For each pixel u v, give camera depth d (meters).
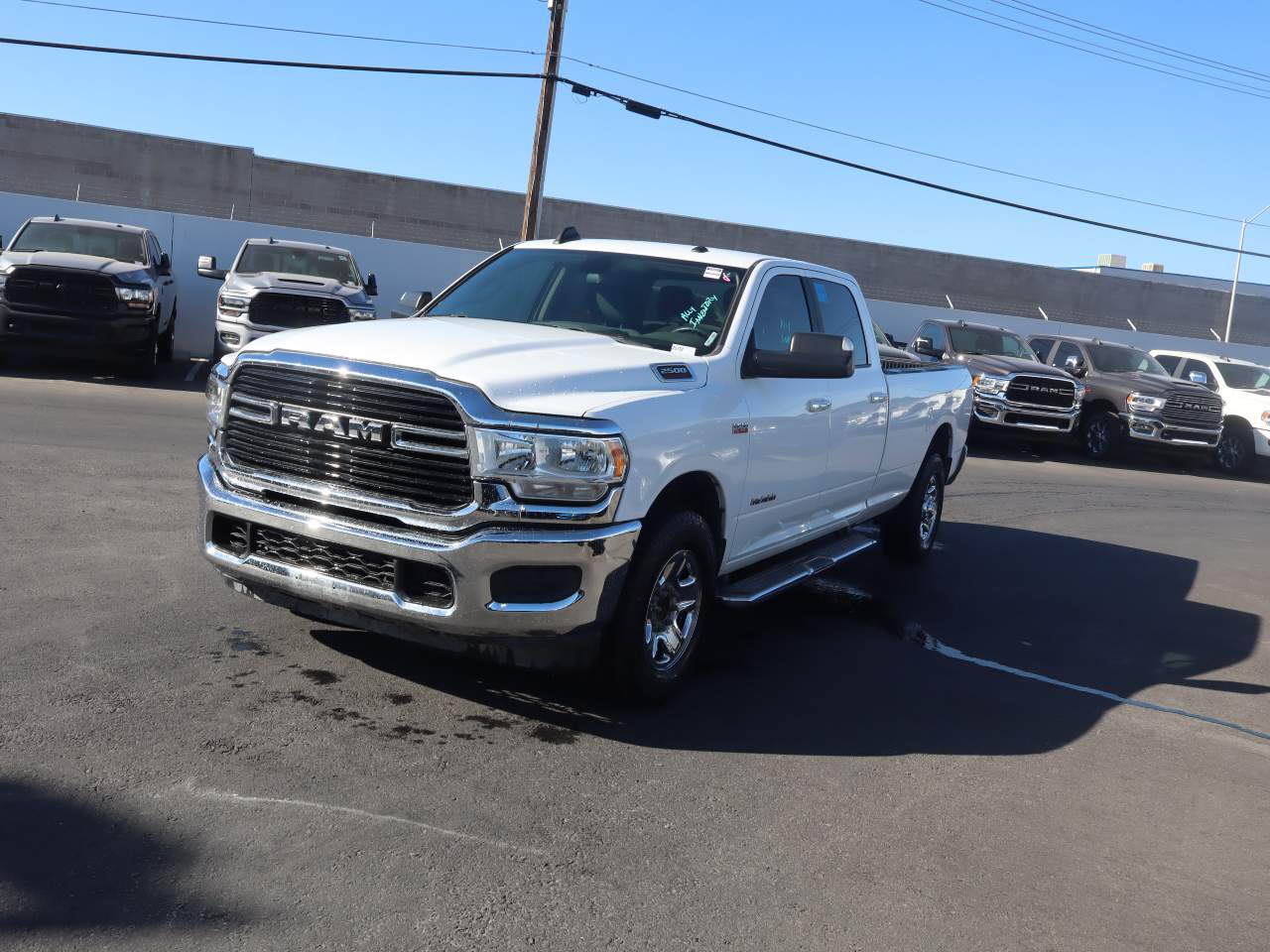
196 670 4.69
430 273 23.27
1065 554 9.84
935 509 8.89
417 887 3.18
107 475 8.58
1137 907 3.51
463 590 4.15
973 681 5.77
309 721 4.28
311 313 15.49
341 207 38.53
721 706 4.99
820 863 3.60
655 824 3.74
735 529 5.36
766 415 5.38
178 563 6.27
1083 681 6.00
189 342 21.62
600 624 4.37
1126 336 31.92
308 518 4.37
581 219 39.81
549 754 4.23
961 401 8.91
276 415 4.47
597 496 4.23
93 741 3.92
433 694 4.69
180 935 2.83
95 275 14.41
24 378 14.38
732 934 3.11
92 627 5.09
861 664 5.88
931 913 3.34
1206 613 8.00
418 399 4.22
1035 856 3.81
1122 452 20.33
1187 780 4.67
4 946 2.70
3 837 3.21
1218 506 15.16
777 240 41.09
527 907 3.13
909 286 42.59
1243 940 3.37
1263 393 21.02
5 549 6.24
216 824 3.42
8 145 36.16
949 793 4.27
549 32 21.61
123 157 36.97
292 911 2.99
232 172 37.69
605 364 4.62
